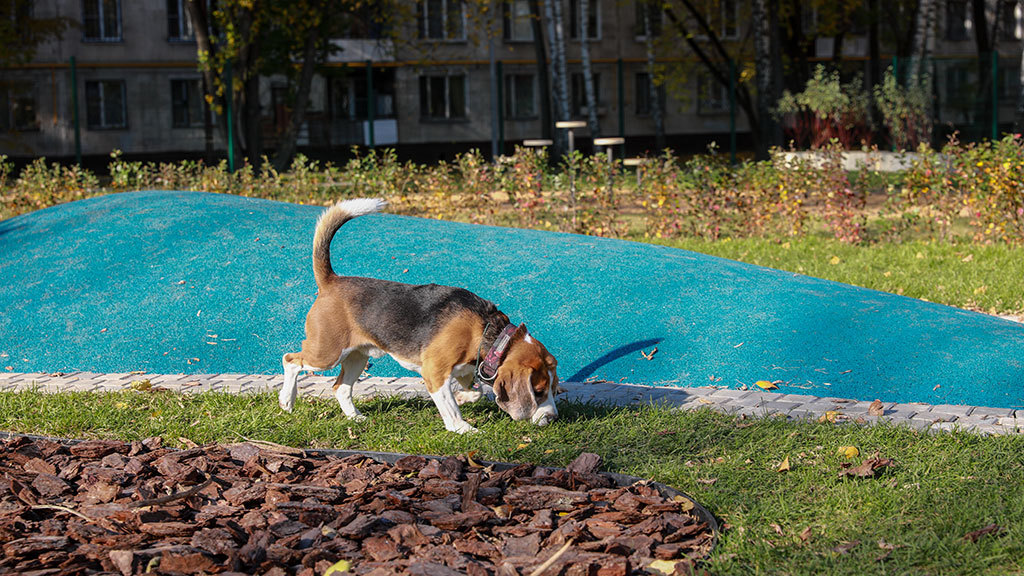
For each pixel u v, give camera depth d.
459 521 3.96
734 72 28.20
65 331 7.93
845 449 4.85
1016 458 4.70
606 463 4.84
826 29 31.62
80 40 35.47
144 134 36.78
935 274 10.27
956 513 4.03
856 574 3.54
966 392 6.09
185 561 3.63
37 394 6.43
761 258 11.66
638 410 5.82
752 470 4.64
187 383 6.80
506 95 40.84
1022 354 6.59
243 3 23.72
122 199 11.59
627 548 3.73
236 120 27.45
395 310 5.47
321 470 4.72
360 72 38.66
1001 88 35.66
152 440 5.18
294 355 5.76
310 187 15.02
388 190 14.64
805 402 6.01
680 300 7.94
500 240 9.89
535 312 7.93
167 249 9.48
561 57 28.61
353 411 5.82
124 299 8.45
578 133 40.81
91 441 5.18
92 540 3.94
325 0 27.39
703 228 13.72
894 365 6.56
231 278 8.73
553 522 4.02
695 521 4.02
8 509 4.23
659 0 32.12
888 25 39.00
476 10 38.97
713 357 6.92
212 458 4.88
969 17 45.03
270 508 4.19
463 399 5.98
